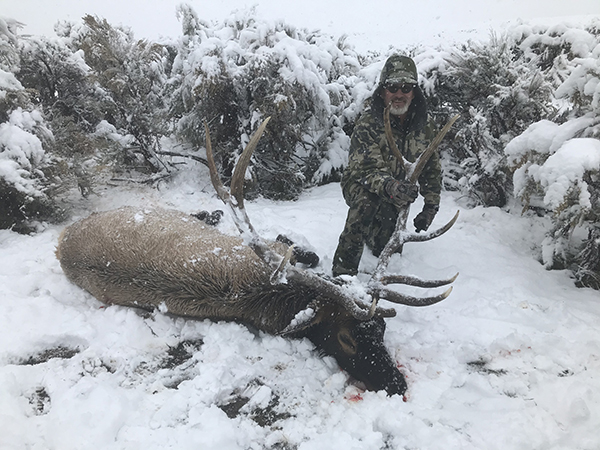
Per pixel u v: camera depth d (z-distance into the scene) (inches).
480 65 187.0
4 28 184.7
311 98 193.5
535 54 193.9
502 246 153.4
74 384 92.9
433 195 140.5
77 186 190.7
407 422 81.4
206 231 131.9
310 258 146.2
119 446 76.4
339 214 185.3
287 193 213.0
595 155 109.1
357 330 97.4
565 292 126.0
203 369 97.7
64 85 209.0
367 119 138.0
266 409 90.2
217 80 189.8
